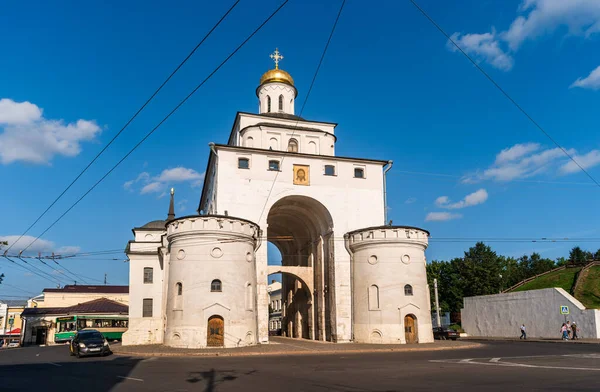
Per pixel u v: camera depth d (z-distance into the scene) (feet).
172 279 95.76
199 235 94.32
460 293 202.80
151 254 120.57
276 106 142.51
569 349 83.20
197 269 92.68
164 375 48.73
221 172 110.93
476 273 203.41
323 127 136.77
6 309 219.20
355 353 81.00
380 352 82.58
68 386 42.24
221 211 108.58
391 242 107.65
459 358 65.77
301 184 116.57
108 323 149.48
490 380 41.16
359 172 122.62
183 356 75.61
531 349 83.82
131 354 80.28
